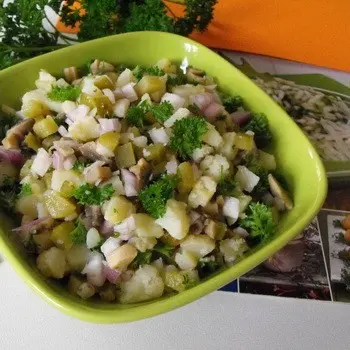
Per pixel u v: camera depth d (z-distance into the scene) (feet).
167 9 1.23
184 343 0.83
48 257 0.77
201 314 0.86
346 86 1.24
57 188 0.82
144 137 0.88
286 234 0.80
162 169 0.86
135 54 1.10
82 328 0.83
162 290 0.78
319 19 1.36
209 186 0.84
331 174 1.07
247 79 1.03
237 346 0.83
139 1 1.21
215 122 0.97
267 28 1.33
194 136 0.88
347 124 1.17
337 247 0.96
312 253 0.95
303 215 0.83
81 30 1.17
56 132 0.91
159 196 0.80
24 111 0.94
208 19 1.22
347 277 0.93
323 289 0.91
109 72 1.05
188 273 0.80
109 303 0.77
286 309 0.88
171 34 1.09
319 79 1.25
